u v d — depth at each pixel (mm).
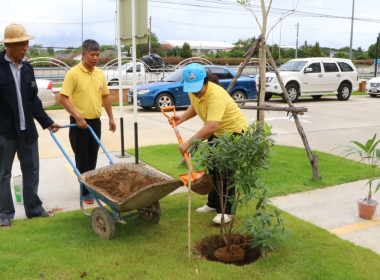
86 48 4516
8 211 4168
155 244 3629
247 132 3221
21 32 3783
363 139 8852
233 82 6383
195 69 3578
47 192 5227
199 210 4465
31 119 4105
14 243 3613
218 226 4043
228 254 3521
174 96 13445
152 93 13055
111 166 4223
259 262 3293
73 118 4715
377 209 4617
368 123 11094
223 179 3859
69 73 4527
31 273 3129
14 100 3912
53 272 3145
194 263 3279
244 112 13336
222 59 40562
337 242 3652
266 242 3250
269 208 4566
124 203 3416
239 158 3146
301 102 16578
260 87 6180
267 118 11945
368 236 3936
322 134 9453
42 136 8867
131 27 6223
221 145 3146
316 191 5215
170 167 6195
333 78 16875
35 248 3527
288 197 4992
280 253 3438
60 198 5012
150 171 3994
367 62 47688
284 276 3082
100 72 4848
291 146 7984
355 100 17547
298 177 5754
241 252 3582
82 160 4816
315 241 3674
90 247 3559
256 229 3377
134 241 3689
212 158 3215
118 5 6418
